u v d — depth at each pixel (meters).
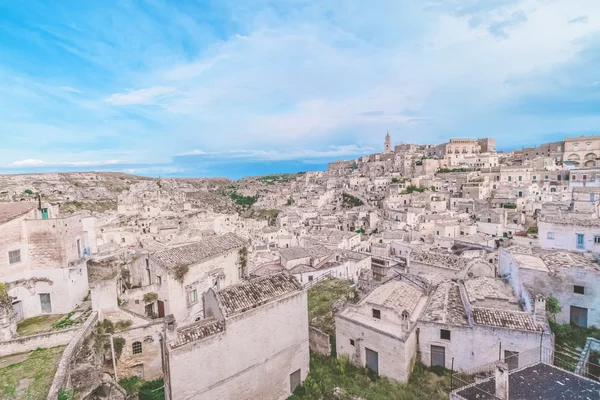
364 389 24.02
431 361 25.34
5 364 23.11
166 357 20.94
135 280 35.69
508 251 32.75
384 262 55.91
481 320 23.83
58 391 19.64
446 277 36.62
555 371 18.31
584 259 28.47
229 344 22.67
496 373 16.30
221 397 22.41
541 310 22.75
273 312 25.25
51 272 31.30
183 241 66.50
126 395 26.56
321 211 140.25
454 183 123.94
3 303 25.72
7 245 29.38
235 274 39.00
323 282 44.56
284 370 26.09
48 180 194.88
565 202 68.81
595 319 24.45
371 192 152.50
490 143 181.88
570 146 126.44
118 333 28.39
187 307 32.91
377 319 27.44
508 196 94.56
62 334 25.59
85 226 40.28
